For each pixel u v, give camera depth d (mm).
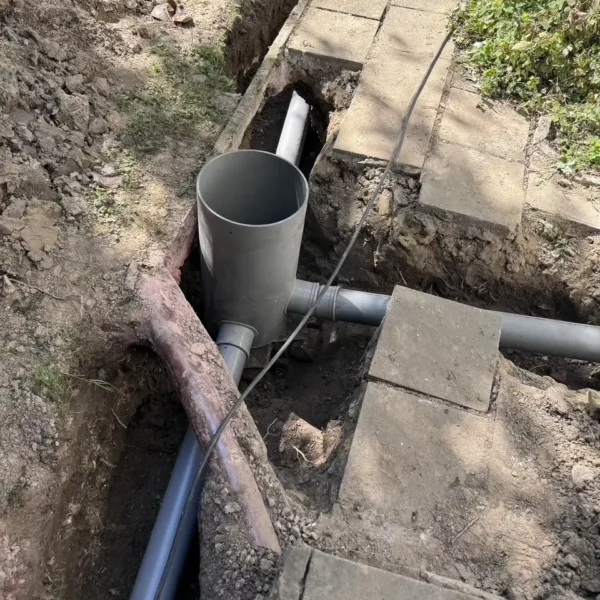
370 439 2441
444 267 3486
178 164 3279
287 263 2838
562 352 3199
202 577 2100
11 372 2355
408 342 2754
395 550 2164
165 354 2551
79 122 3178
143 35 3914
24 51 3240
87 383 2539
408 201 3449
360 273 3617
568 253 3416
